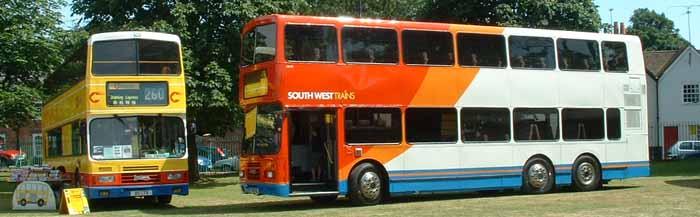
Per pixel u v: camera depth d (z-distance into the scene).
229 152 43.84
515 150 20.11
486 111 19.70
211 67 28.97
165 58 20.14
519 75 20.30
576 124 21.22
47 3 29.08
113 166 19.34
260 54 17.94
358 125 17.91
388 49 18.47
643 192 20.33
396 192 18.28
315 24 17.67
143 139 19.73
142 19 29.52
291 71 17.27
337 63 17.77
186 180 20.05
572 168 21.06
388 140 18.25
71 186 21.50
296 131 17.72
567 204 17.05
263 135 17.78
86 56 19.72
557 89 20.91
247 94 18.56
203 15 29.80
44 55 28.70
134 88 19.77
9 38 27.53
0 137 58.78
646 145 22.50
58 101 24.55
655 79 53.12
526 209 16.02
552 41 21.02
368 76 18.11
